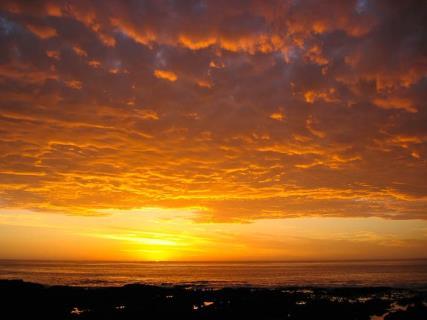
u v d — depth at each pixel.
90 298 33.97
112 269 123.31
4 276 74.50
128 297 35.22
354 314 28.00
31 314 26.89
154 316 26.72
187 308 30.11
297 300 35.12
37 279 67.69
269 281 65.44
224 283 61.31
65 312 28.20
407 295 40.22
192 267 156.62
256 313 27.80
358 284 56.56
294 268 131.50
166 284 59.53
